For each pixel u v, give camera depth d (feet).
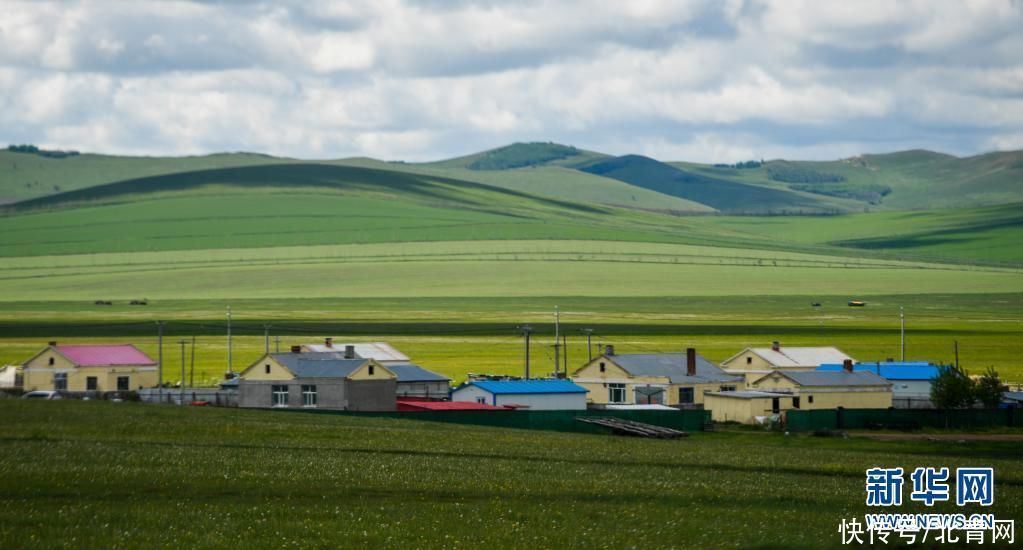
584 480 252.62
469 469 264.52
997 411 475.72
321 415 409.49
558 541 188.44
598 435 391.86
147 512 196.65
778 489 249.75
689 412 456.45
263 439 315.17
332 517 199.11
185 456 266.36
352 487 230.07
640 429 419.95
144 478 229.66
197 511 199.11
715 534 198.90
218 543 176.76
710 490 243.81
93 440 297.12
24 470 233.14
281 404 497.87
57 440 293.43
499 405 506.07
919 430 463.01
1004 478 282.97
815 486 256.73
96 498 208.13
